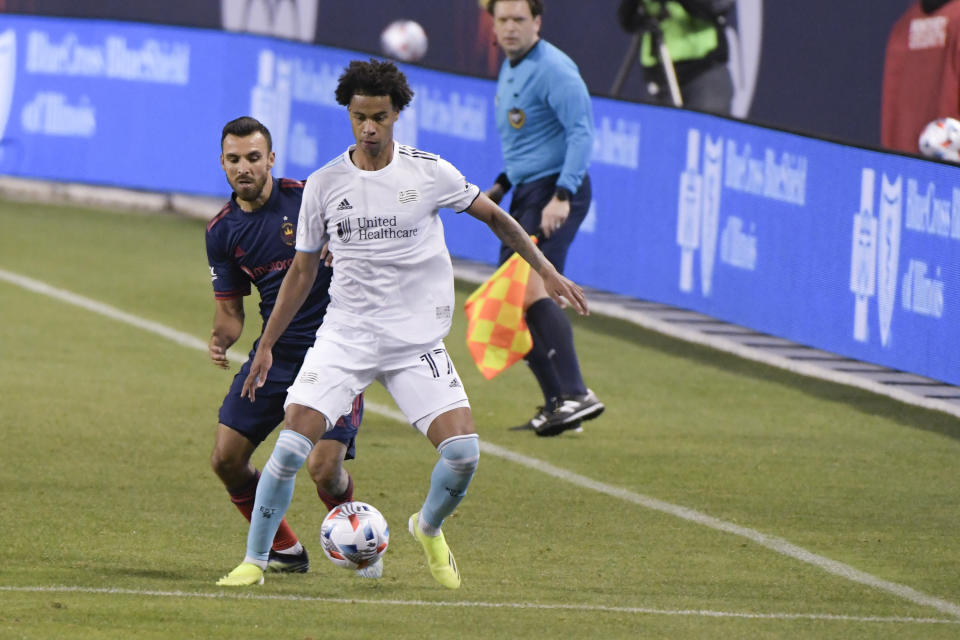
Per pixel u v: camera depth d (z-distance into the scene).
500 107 32.94
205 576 19.73
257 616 17.59
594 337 41.31
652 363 38.31
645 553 21.86
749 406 33.81
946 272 33.75
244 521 23.06
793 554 22.03
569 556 21.56
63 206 60.44
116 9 62.56
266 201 20.22
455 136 49.00
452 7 55.16
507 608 18.50
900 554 22.25
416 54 55.97
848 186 36.81
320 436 18.86
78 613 17.38
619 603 18.97
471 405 33.41
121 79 59.41
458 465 18.84
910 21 41.31
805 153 38.09
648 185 43.72
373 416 31.84
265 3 60.00
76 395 32.12
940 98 40.69
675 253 42.91
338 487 20.56
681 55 47.03
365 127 18.27
